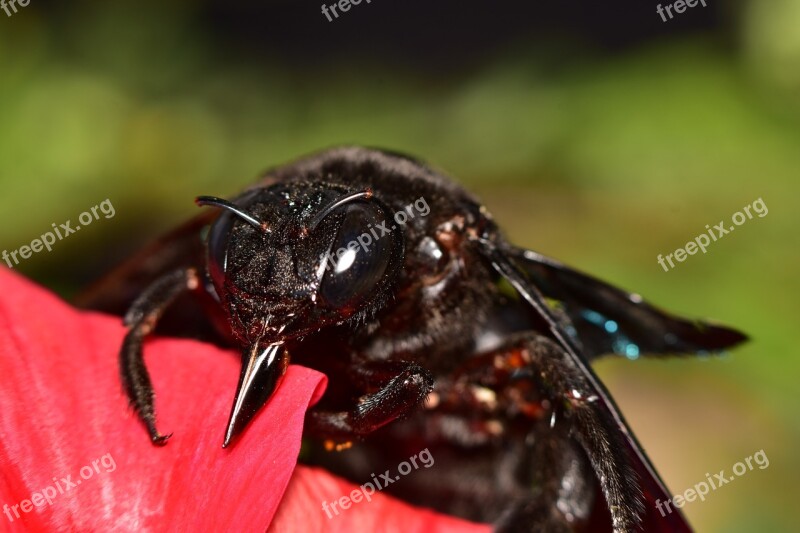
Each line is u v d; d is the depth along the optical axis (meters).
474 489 0.10
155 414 0.09
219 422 0.09
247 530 0.09
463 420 0.10
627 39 0.22
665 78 0.16
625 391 0.14
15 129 0.14
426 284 0.10
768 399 0.14
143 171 0.15
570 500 0.10
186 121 0.16
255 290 0.09
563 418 0.10
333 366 0.09
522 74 0.17
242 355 0.09
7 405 0.09
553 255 0.15
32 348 0.09
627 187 0.16
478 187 0.16
